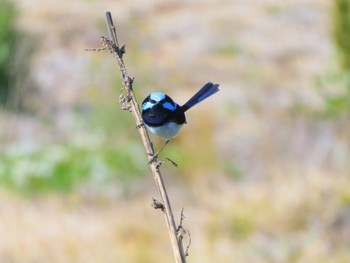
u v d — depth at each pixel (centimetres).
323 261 1271
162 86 2380
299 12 3019
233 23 2920
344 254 1281
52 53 2569
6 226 1317
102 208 1513
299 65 2502
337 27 1877
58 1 3144
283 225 1370
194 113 2064
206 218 1423
